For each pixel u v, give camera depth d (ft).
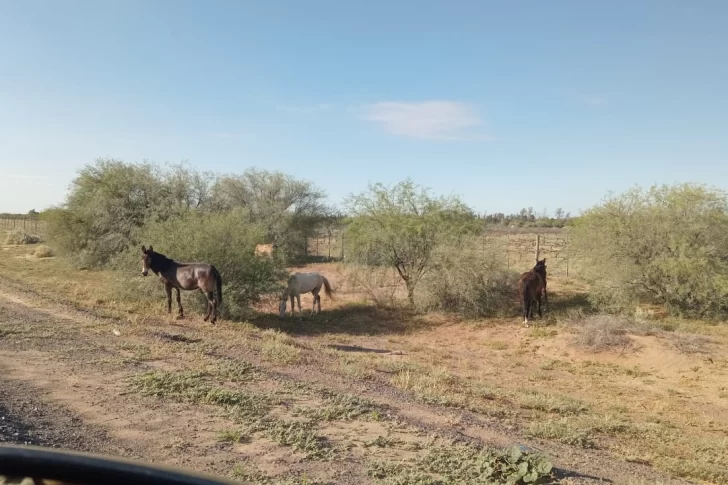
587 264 66.08
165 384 25.21
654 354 45.96
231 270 58.54
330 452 18.60
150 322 45.24
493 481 17.07
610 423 28.09
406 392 29.71
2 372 25.68
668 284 60.03
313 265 106.73
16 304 46.62
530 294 59.62
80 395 23.12
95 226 93.04
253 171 118.83
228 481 5.58
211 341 37.58
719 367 42.88
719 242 59.77
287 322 60.44
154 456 17.33
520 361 47.06
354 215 73.15
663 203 62.90
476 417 26.13
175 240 59.41
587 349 49.14
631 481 18.93
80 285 68.95
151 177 97.91
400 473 17.20
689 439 27.25
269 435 19.88
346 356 40.06
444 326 61.31
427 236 68.23
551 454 21.33
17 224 260.01
